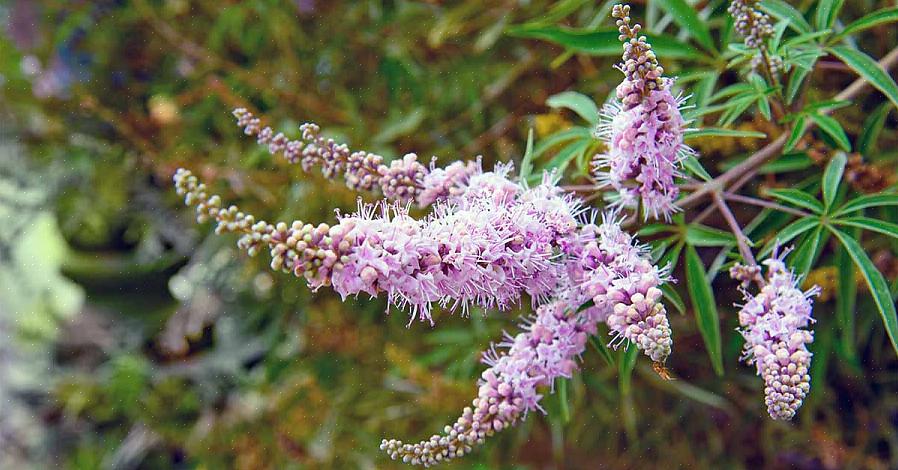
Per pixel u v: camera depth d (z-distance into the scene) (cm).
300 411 96
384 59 90
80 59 100
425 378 87
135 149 101
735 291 77
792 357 51
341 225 48
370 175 55
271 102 91
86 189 107
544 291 53
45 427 114
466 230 50
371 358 93
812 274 70
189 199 47
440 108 87
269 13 89
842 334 73
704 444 84
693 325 78
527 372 53
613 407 83
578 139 67
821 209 57
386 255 48
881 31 72
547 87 84
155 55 99
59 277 115
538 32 62
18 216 110
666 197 53
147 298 111
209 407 104
